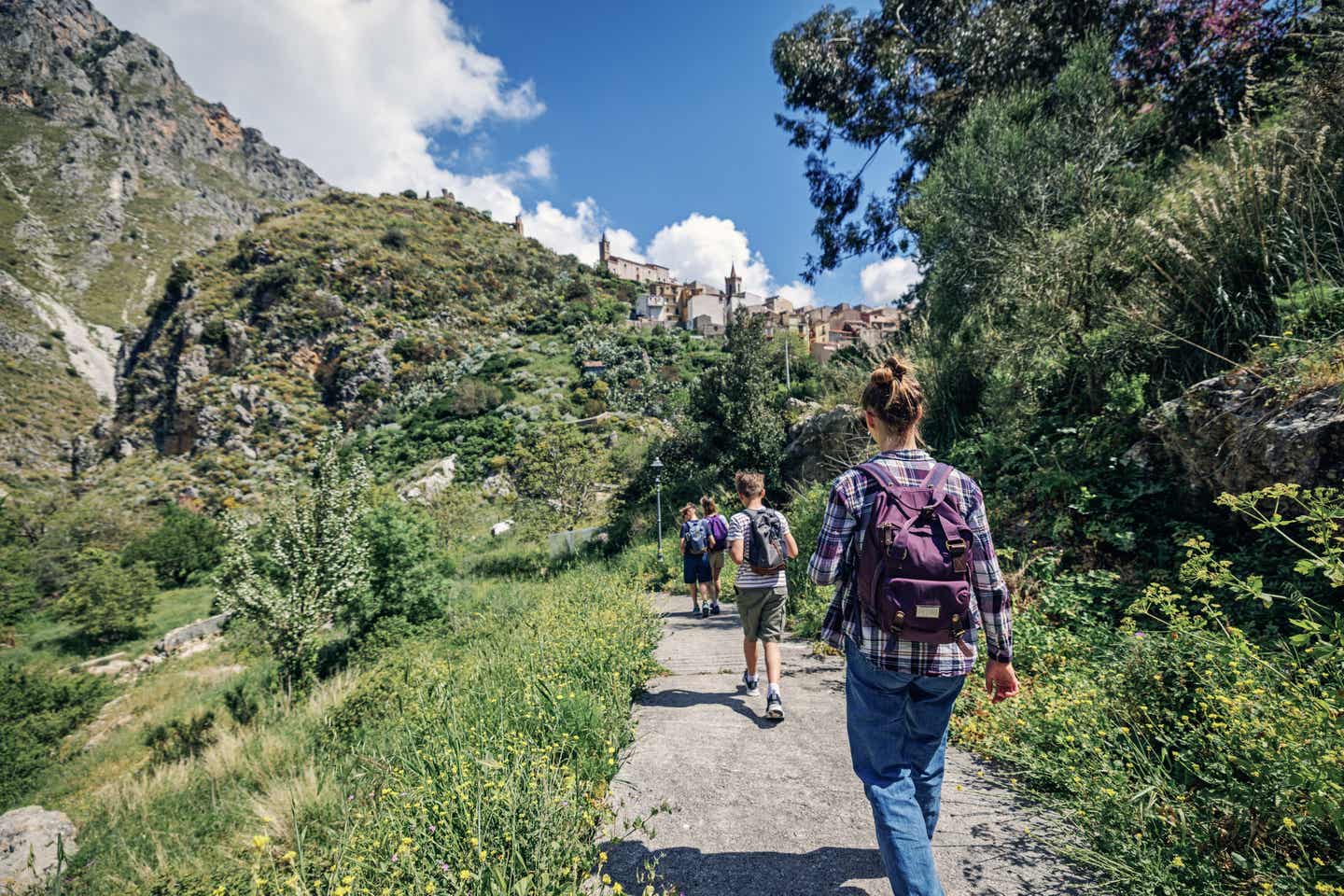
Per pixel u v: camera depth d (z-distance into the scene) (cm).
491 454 5766
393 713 593
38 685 1385
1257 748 193
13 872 612
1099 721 263
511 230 14650
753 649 395
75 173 16725
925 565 162
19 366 9981
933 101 1548
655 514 1912
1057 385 640
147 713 1388
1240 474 364
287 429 7812
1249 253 454
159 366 9012
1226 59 939
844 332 7844
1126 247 596
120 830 621
